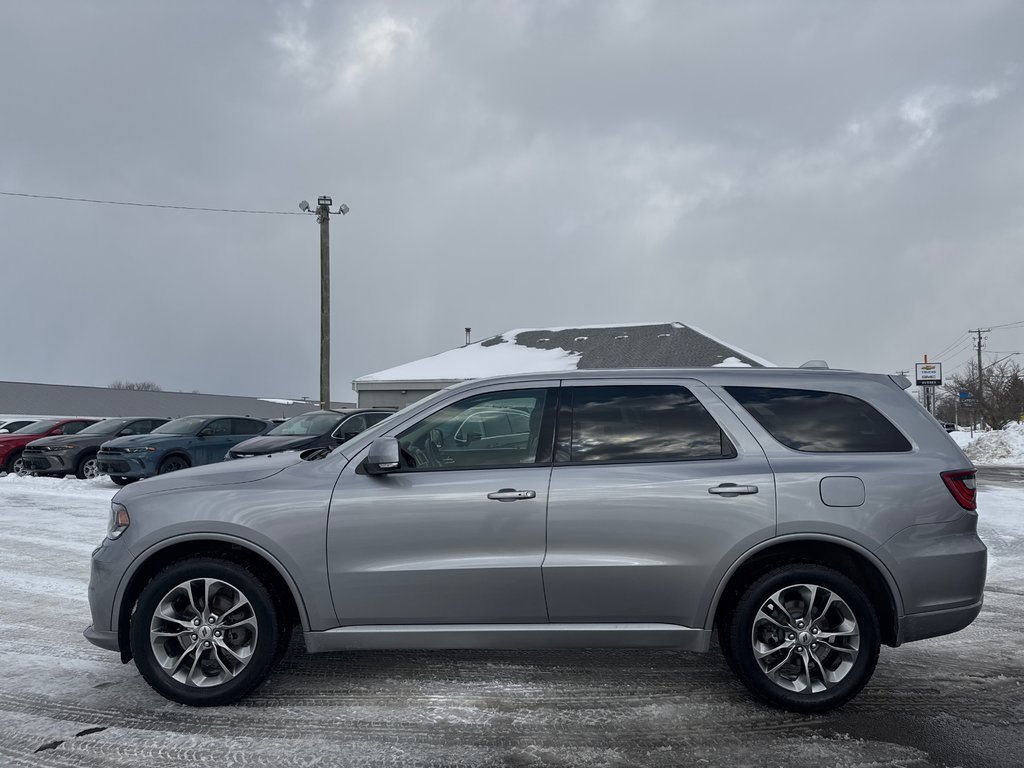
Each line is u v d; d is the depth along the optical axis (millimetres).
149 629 4102
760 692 4027
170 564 4219
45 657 5020
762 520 4016
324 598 4102
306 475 4254
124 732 3838
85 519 11352
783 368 4496
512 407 4375
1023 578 7383
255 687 4137
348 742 3723
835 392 4367
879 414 4301
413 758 3561
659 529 4047
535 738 3775
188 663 4164
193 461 16031
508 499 4082
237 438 16844
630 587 4047
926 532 4051
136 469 15289
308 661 4918
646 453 4211
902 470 4109
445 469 4230
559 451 4242
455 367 30969
